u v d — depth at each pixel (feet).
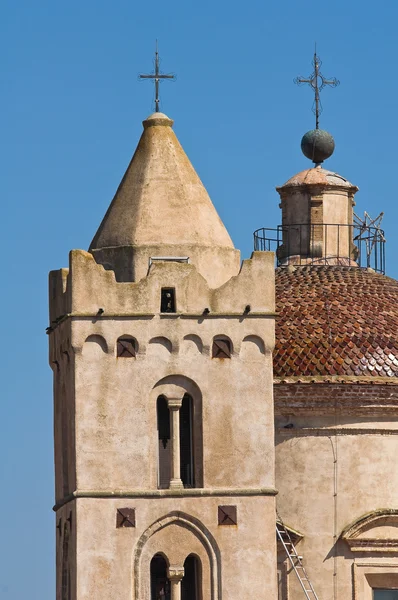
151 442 641.40
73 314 640.17
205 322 645.51
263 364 647.56
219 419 643.86
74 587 635.25
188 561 643.86
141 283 643.86
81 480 636.89
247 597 638.12
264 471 643.45
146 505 637.71
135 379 641.81
